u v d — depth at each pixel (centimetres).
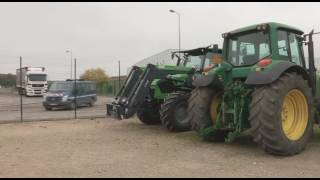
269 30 896
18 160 805
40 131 1255
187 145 964
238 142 987
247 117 897
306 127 867
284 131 829
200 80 978
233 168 721
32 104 3123
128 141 1041
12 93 5641
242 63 945
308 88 882
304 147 859
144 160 795
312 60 943
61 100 2456
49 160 803
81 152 887
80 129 1302
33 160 804
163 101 1318
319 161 772
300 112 875
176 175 675
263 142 817
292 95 864
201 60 1326
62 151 902
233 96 914
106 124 1445
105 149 923
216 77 952
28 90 4547
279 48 904
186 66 1370
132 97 1266
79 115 1930
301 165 738
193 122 982
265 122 807
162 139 1071
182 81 1284
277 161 774
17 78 5088
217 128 952
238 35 962
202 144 973
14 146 975
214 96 979
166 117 1212
